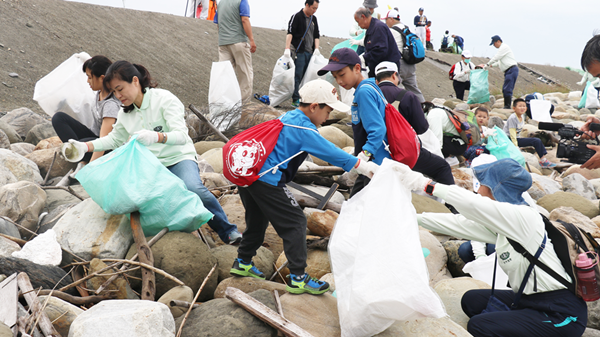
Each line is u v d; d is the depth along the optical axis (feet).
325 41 55.01
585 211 16.17
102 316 6.54
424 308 6.76
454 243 12.26
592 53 7.16
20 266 8.27
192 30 43.91
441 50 79.36
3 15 30.14
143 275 8.55
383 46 18.76
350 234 7.66
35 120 19.89
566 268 7.72
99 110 12.38
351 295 7.07
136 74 10.45
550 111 29.53
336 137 19.17
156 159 9.82
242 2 21.61
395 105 12.05
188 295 8.38
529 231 7.73
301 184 14.35
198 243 9.43
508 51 35.17
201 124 19.98
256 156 7.82
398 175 7.51
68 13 35.42
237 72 22.95
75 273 9.12
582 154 14.51
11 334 6.40
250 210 8.68
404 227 7.12
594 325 9.60
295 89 25.90
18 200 10.79
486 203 7.66
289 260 8.31
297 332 7.09
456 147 17.80
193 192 10.42
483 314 8.39
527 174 8.79
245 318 7.47
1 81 23.91
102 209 9.98
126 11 41.37
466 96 52.29
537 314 7.94
